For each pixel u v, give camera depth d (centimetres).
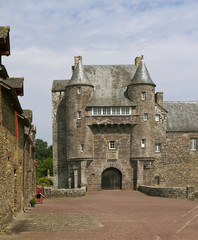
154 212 2016
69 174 3981
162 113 4250
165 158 4206
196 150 4284
